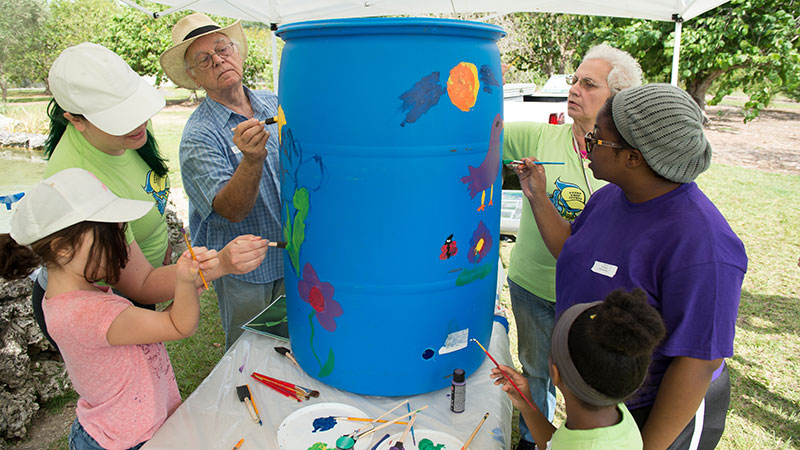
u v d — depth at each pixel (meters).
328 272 1.28
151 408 1.26
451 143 1.18
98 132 1.49
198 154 1.79
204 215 1.85
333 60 1.15
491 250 1.38
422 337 1.31
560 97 5.71
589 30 8.01
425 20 1.08
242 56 2.20
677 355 1.05
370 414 1.33
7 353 2.38
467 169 1.22
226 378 1.47
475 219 1.29
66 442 2.37
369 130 1.14
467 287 1.33
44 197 1.10
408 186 1.17
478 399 1.37
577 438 0.97
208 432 1.27
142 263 1.46
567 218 1.82
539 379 2.00
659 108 1.02
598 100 1.67
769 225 5.14
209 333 3.36
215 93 1.94
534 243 1.88
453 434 1.26
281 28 1.25
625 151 1.10
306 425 1.28
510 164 1.57
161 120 11.86
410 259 1.22
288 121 1.27
